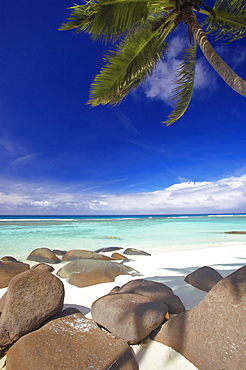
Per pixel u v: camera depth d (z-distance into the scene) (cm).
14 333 245
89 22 523
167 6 562
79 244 1145
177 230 2000
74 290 423
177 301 327
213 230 2009
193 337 237
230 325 228
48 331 239
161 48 659
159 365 219
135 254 805
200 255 797
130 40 593
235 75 429
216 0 599
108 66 607
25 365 196
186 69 744
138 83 737
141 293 332
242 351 206
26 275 287
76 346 217
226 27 657
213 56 468
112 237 1428
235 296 246
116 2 497
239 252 859
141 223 3162
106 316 274
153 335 263
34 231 1856
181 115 770
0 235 1543
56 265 655
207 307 255
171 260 710
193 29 525
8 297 268
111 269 516
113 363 198
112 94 641
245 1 582
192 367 217
